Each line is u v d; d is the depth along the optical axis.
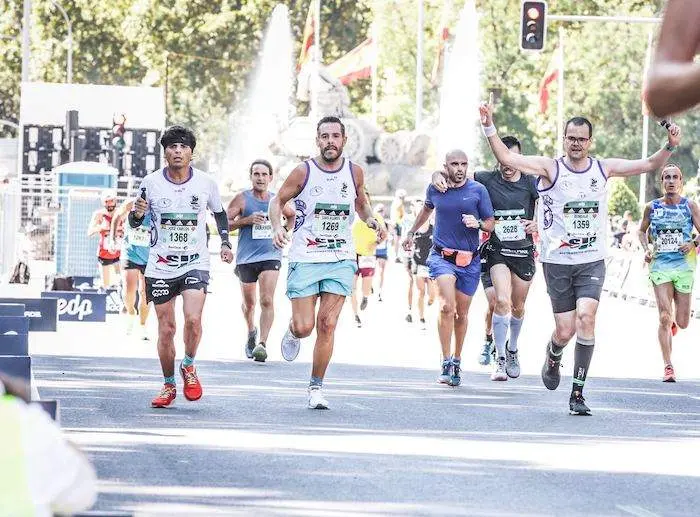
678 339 45.22
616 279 73.12
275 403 25.98
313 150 134.62
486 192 29.09
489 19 156.50
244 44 168.12
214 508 15.83
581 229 25.59
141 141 91.12
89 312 44.81
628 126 155.88
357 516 15.53
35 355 34.44
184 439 21.20
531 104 156.50
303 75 144.38
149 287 24.94
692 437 22.81
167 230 24.77
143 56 167.75
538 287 80.62
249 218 33.44
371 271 50.62
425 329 45.41
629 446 21.59
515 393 28.62
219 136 173.88
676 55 5.12
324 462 19.33
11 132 175.38
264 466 18.91
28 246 61.38
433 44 163.75
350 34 175.00
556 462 19.84
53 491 6.36
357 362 34.84
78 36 170.38
